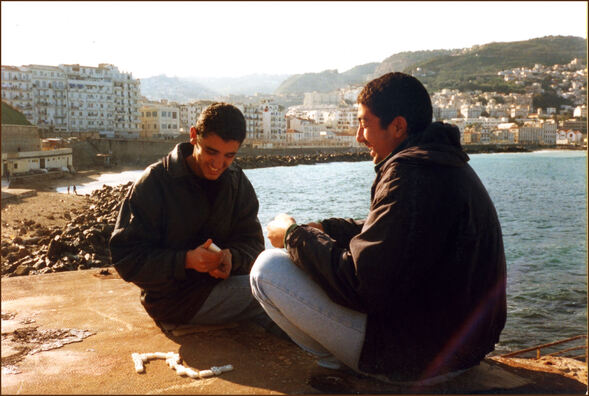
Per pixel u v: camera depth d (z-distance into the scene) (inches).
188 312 115.6
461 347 84.2
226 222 114.9
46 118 4456.2
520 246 765.3
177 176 106.6
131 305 140.8
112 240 106.7
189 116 5590.6
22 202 1208.8
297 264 89.3
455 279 80.0
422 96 85.0
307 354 105.7
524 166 3599.9
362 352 87.1
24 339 113.5
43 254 455.8
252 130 5713.6
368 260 78.4
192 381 91.7
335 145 5654.5
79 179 2541.8
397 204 77.7
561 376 101.6
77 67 4621.1
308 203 1428.4
